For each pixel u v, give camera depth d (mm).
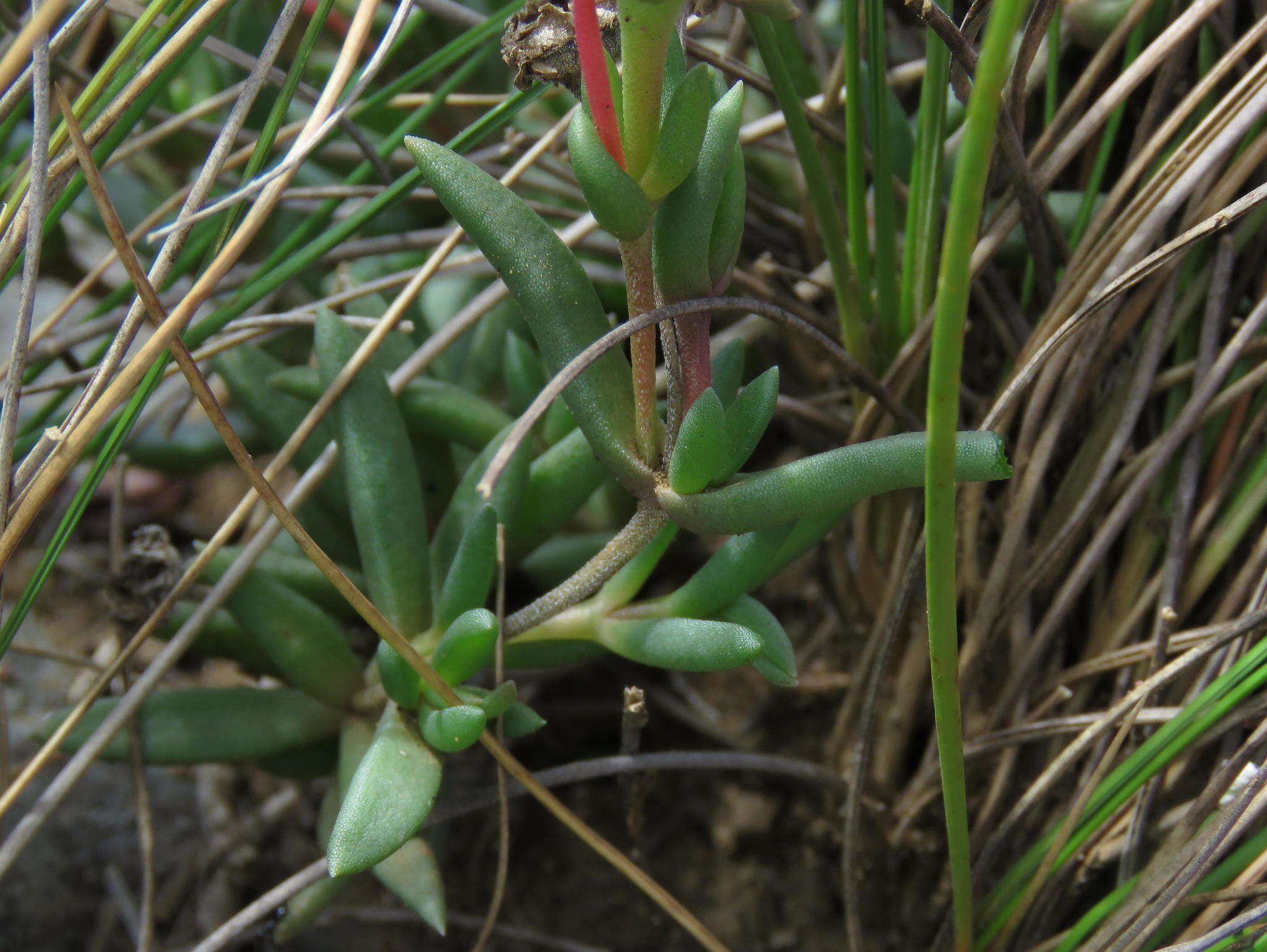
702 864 396
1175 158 349
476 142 357
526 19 318
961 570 371
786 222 394
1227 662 349
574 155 311
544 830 401
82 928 403
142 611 362
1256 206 358
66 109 321
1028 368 336
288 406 378
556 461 369
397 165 406
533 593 398
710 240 323
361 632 393
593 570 341
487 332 402
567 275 326
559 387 311
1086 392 365
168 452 414
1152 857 354
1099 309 340
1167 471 363
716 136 318
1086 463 364
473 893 397
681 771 401
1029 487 357
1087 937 346
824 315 394
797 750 397
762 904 390
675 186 314
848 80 348
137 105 346
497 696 336
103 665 389
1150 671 349
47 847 405
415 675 340
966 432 310
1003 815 369
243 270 401
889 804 379
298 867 406
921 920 377
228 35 422
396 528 353
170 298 393
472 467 364
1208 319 356
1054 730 355
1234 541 358
